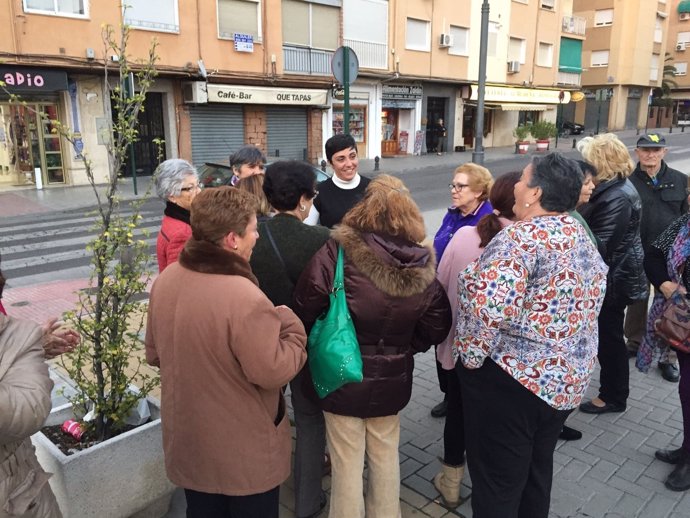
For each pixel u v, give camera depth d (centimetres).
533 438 235
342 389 236
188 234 314
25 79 1485
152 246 877
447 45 2608
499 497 231
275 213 277
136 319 532
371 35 2364
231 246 200
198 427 200
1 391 159
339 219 366
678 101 5284
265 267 249
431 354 493
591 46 4288
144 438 249
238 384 197
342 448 249
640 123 4584
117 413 260
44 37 1494
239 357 190
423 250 236
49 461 237
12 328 175
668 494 304
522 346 216
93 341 257
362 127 2456
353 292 228
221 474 202
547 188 212
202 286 194
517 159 2544
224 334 189
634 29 4131
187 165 319
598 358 390
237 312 188
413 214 236
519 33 3059
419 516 287
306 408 272
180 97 1856
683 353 310
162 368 207
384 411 241
